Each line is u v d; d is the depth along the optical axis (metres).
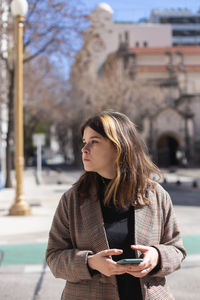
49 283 6.01
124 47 58.56
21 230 10.17
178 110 52.53
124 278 2.07
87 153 2.25
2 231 10.04
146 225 2.14
